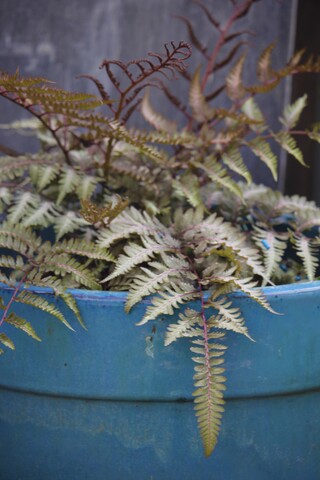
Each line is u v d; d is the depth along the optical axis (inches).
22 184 51.9
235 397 44.0
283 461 45.7
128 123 68.2
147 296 43.8
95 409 44.3
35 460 45.6
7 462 46.3
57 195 52.2
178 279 44.9
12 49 69.8
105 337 43.3
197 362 42.7
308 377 44.6
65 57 69.0
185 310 43.1
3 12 69.6
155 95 67.7
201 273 45.9
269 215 52.4
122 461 44.8
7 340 42.4
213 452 44.8
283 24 65.7
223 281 43.4
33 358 44.1
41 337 43.9
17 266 45.0
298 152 50.8
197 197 49.5
